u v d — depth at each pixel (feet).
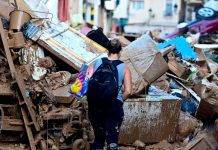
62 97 27.17
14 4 42.88
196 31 86.84
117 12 203.92
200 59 48.34
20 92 26.81
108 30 159.22
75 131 26.94
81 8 89.92
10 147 27.02
